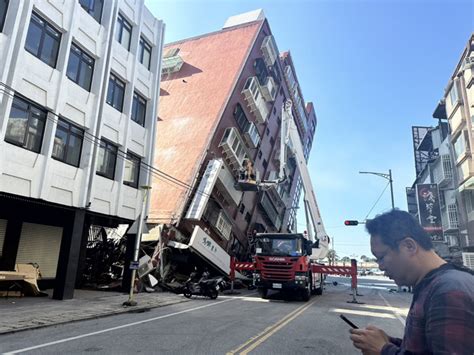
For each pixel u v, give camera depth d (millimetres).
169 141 28250
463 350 1371
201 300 16609
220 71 31969
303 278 16812
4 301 13031
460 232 28781
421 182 39375
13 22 12664
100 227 23422
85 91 15758
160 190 25312
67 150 14875
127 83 18656
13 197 12852
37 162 13320
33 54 13531
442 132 34094
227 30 35719
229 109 29312
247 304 15484
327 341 8391
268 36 34594
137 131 19297
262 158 34875
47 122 13914
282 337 8672
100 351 6859
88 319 10625
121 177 17609
